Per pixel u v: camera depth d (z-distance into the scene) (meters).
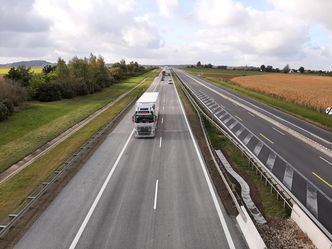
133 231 15.96
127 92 77.50
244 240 15.11
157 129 37.62
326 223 17.27
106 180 22.36
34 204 18.77
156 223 16.69
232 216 17.39
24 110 49.81
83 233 15.84
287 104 60.88
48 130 37.28
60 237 15.52
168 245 14.79
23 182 22.12
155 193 20.23
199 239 15.23
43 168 24.80
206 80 126.31
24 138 33.81
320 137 36.53
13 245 14.89
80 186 21.38
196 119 43.72
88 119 44.44
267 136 36.16
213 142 32.84
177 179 22.45
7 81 53.94
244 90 87.62
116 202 19.06
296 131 39.00
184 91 77.38
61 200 19.36
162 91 79.88
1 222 16.89
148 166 25.08
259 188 21.53
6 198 19.69
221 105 59.72
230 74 180.88
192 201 19.11
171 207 18.39
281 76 152.75
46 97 60.25
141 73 165.38
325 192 21.23
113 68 119.62
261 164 26.58
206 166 25.00
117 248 14.62
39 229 16.23
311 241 15.01
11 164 26.12
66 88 65.25
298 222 16.45
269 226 16.64
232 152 29.81
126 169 24.45
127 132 36.19
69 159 26.00
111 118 44.44
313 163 26.98
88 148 29.80
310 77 144.50
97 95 71.25
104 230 16.08
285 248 14.55
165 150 29.23
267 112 52.84
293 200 19.08
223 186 21.22
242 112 52.34
